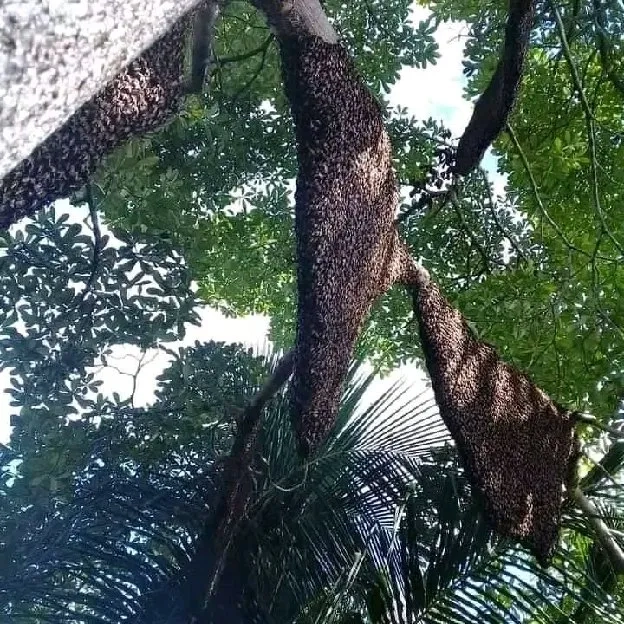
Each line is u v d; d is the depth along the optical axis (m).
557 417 5.05
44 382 5.26
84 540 4.30
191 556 4.29
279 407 4.93
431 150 7.76
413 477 4.70
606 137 8.12
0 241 5.15
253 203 8.40
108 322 5.36
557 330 7.74
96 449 5.36
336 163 3.36
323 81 3.28
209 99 7.36
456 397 4.42
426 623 3.91
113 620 3.98
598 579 4.70
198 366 5.81
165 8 1.88
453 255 8.34
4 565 4.26
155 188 5.73
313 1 3.26
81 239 5.25
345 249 3.53
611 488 5.11
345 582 3.89
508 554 4.25
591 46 8.02
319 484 4.60
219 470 4.71
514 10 4.05
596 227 8.22
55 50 1.47
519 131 8.25
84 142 2.52
